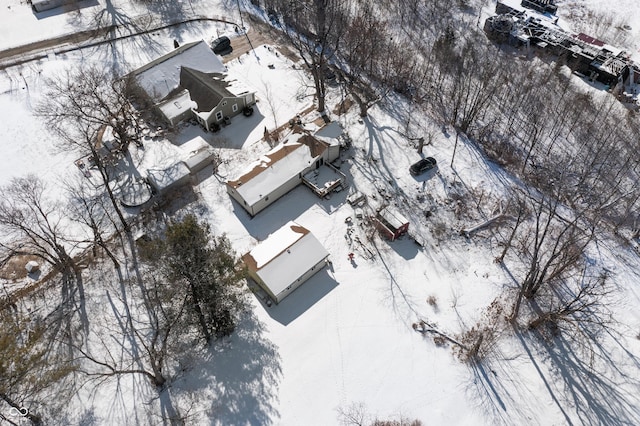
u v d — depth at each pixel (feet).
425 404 140.26
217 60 252.42
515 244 180.14
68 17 291.17
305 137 205.98
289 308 162.20
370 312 161.17
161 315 154.92
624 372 147.02
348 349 152.05
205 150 207.51
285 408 139.54
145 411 138.62
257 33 285.02
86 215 188.75
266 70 258.98
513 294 165.58
